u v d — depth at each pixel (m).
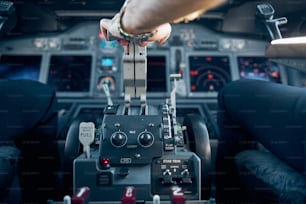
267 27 3.23
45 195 2.54
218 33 4.06
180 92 3.70
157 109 2.22
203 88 3.75
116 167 1.69
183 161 1.72
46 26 4.03
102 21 1.31
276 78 3.81
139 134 1.74
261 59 3.92
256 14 3.39
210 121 3.20
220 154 2.68
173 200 1.21
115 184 1.62
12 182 2.19
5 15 3.31
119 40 1.23
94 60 3.87
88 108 3.51
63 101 3.60
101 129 1.86
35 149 2.39
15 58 3.85
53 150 2.56
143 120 1.79
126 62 1.90
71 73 3.79
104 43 3.95
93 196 1.61
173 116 2.14
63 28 4.16
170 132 1.89
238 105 2.22
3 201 2.09
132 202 1.24
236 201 2.48
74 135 2.13
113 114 2.03
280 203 1.58
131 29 0.99
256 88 2.09
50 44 3.91
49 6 3.91
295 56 1.67
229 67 3.86
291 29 3.65
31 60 3.85
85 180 1.62
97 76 3.78
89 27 4.02
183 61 3.87
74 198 1.20
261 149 2.48
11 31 4.01
